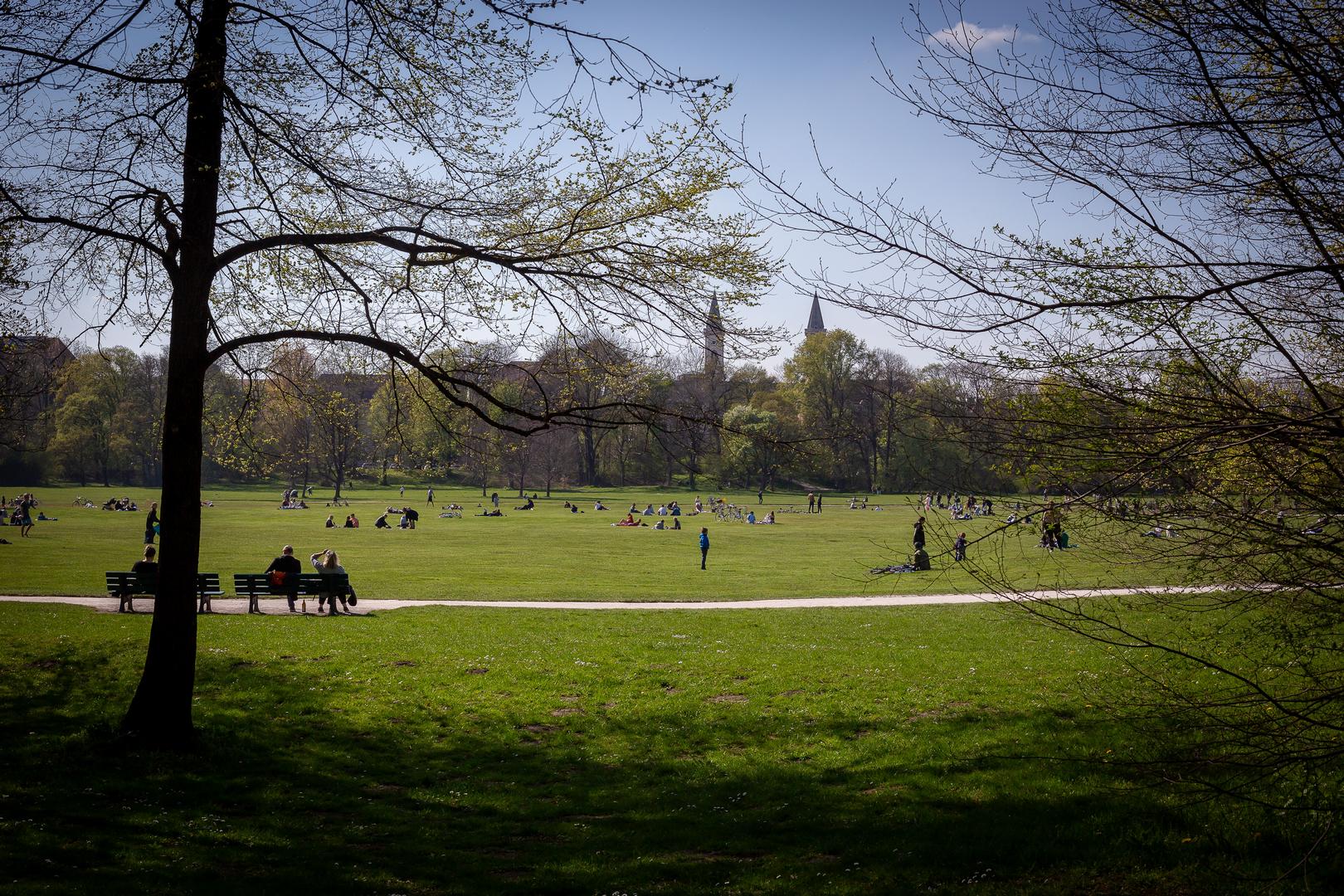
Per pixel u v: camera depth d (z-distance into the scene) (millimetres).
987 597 27703
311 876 7949
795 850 8914
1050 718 12977
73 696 14648
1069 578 26547
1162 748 8570
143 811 9578
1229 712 7484
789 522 75312
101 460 102000
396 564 40844
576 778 11859
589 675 17047
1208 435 5867
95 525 58500
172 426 11852
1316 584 6254
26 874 7461
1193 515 6273
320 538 54906
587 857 8773
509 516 78375
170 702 11984
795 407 81500
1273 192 6188
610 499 106250
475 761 12586
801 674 16875
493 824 10031
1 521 57031
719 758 12586
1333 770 8383
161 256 11602
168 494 11969
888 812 9828
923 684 15742
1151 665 14828
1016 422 6547
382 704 15125
